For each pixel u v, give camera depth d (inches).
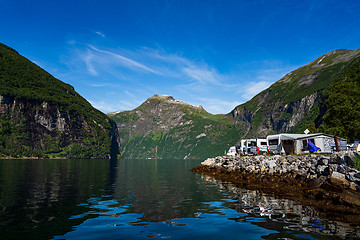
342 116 2169.0
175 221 534.3
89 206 703.1
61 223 513.7
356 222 517.7
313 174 994.7
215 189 1105.4
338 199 706.2
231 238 413.4
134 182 1448.1
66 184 1270.9
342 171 812.0
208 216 579.5
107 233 444.5
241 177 1524.4
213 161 2632.9
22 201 770.8
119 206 707.4
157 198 858.8
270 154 1999.3
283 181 1128.8
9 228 474.0
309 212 614.5
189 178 1740.9
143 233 444.5
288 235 428.5
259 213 608.4
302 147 1833.2
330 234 432.8
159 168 3479.3
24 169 2532.0
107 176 1894.7
